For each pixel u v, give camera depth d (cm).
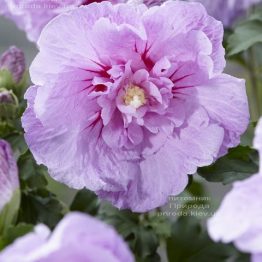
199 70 33
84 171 34
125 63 34
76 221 22
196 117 34
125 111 34
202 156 35
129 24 32
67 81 33
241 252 35
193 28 33
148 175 35
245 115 34
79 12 32
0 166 32
